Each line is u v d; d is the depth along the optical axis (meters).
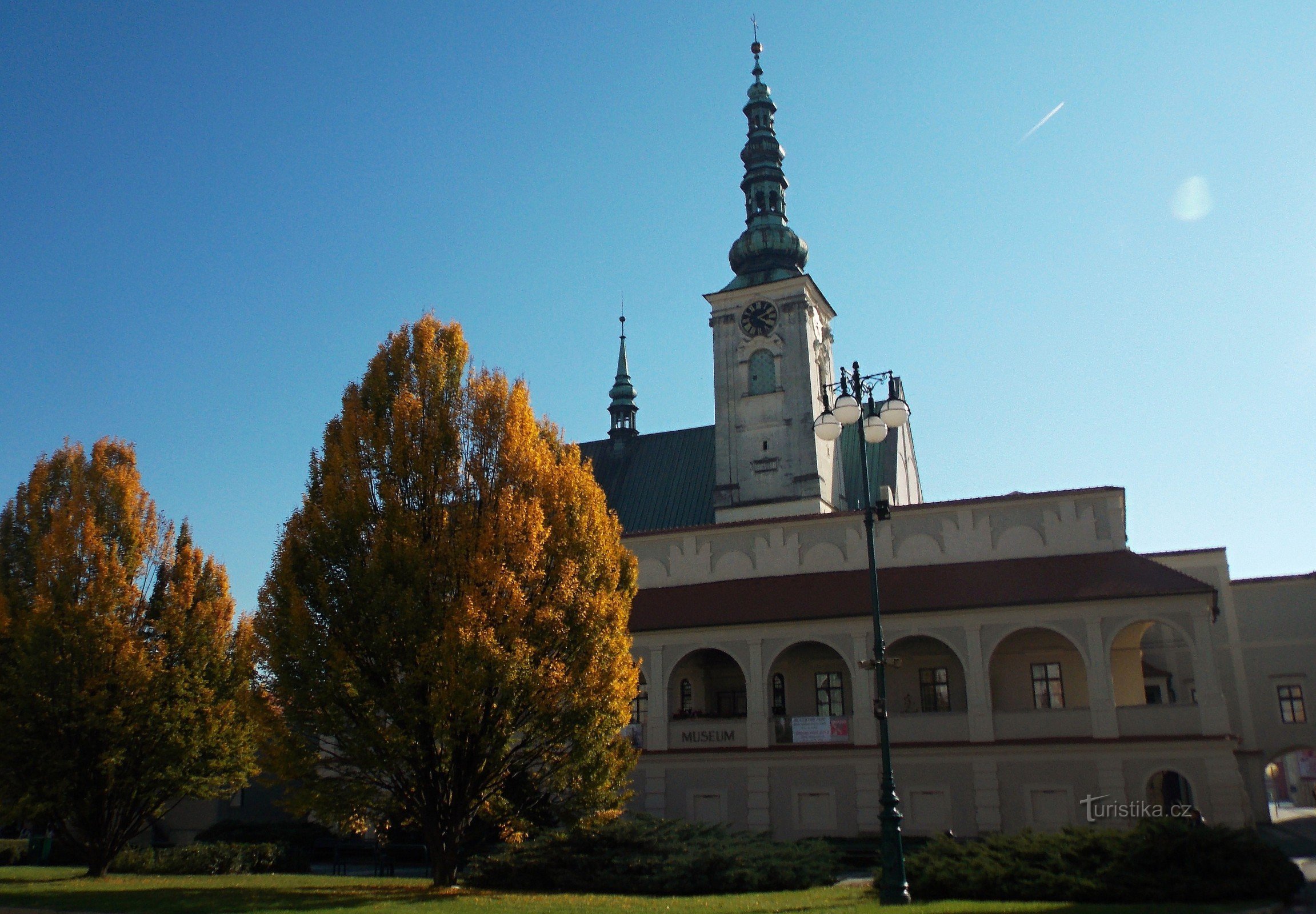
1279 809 78.81
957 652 40.59
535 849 28.53
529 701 26.38
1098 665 38.59
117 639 34.16
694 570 48.09
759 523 47.53
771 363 76.88
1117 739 37.59
